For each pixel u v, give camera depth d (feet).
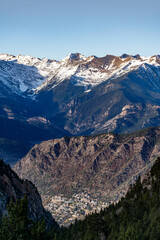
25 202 484.74
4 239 449.48
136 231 566.36
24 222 476.95
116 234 598.75
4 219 474.08
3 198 538.47
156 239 564.30
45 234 508.12
